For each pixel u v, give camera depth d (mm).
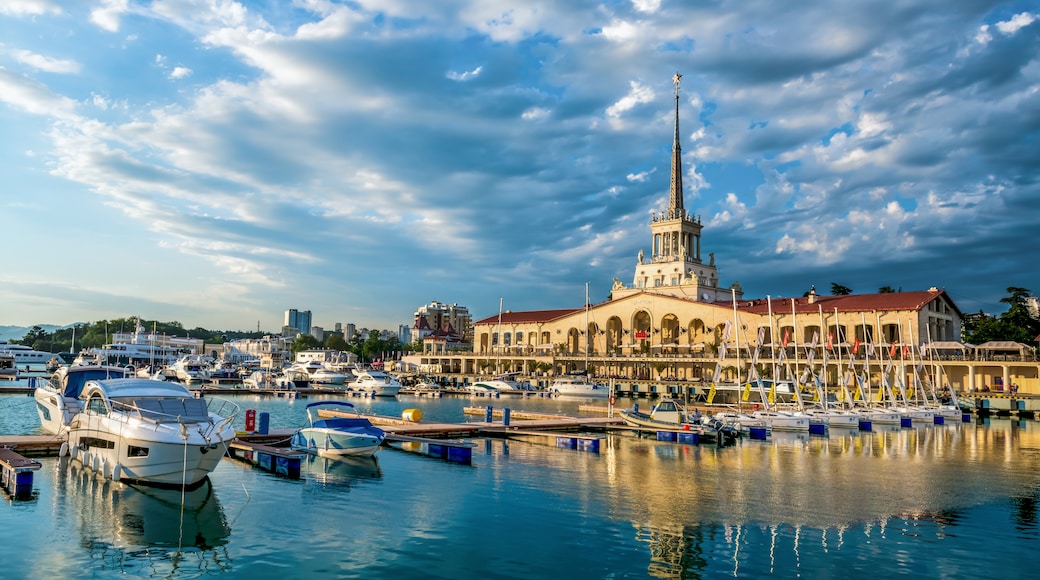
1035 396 96062
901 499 33125
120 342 199125
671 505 31109
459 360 176125
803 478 38344
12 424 57219
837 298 130000
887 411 78938
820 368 118250
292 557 23453
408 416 59875
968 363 107000
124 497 30281
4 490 30938
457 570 22422
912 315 114312
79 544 24250
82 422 35688
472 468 40125
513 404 101062
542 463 42406
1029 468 43219
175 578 21469
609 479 37188
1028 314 140875
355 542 25125
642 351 146375
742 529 27281
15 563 22266
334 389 117875
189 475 31047
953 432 68312
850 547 25203
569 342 158250
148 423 31703
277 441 46688
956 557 24234
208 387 108125
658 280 167250
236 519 27688
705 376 135625
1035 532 27484
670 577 22000
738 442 55938
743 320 132625
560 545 25031
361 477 36688
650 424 61031
